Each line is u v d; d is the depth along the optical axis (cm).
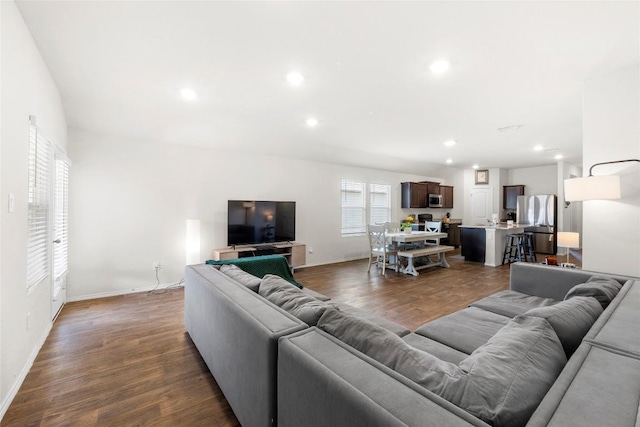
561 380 84
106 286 392
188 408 174
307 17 177
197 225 438
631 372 87
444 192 872
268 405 119
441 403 76
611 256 238
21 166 194
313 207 614
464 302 371
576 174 806
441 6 166
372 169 723
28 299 215
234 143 473
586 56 219
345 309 234
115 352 241
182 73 250
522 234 639
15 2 168
